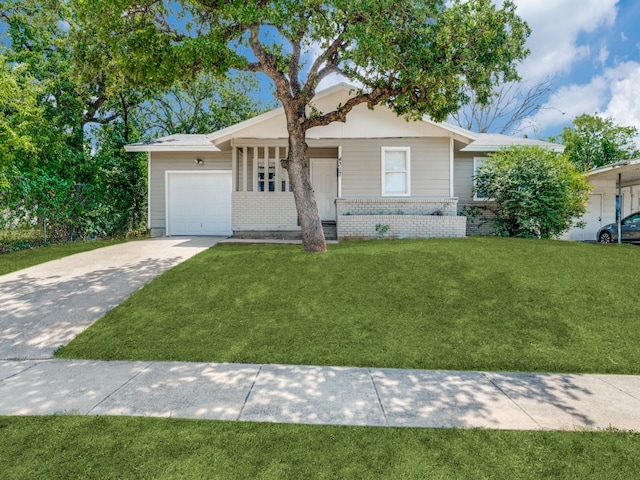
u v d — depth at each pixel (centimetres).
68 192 1336
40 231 1223
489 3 813
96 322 575
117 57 791
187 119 2544
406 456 267
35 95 1227
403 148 1323
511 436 296
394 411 339
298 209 966
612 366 455
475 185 1437
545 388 394
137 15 871
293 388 389
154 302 649
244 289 703
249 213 1343
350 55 802
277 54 974
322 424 314
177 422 314
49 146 1377
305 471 249
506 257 866
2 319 580
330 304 640
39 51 1591
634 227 1532
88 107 1802
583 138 2556
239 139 1327
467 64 795
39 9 1529
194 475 243
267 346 506
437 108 888
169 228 1566
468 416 330
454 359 472
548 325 563
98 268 861
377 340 523
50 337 527
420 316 596
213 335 537
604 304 626
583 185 1316
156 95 2070
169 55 797
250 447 277
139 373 425
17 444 277
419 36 797
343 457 265
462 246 983
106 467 251
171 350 493
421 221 1245
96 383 397
